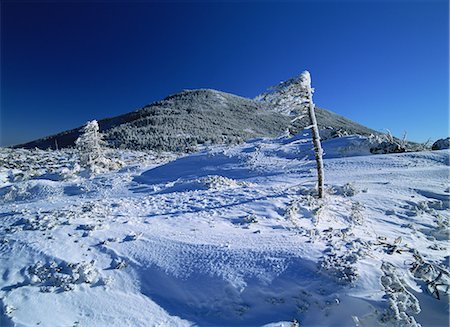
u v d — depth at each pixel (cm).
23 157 5131
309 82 1373
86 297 861
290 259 925
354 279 816
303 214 1312
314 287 830
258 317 787
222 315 805
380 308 729
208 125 14100
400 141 2762
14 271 961
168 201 1667
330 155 2714
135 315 808
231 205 1486
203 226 1235
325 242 1024
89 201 1850
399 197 1444
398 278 778
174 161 3331
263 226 1205
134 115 16412
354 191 1541
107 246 1080
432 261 920
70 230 1216
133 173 3122
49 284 909
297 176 2158
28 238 1151
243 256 963
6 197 2548
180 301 860
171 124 13212
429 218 1253
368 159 2300
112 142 10012
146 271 954
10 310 802
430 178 1689
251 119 17200
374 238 1074
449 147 2458
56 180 3058
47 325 759
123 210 1514
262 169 2592
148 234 1160
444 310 744
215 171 2808
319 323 754
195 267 941
